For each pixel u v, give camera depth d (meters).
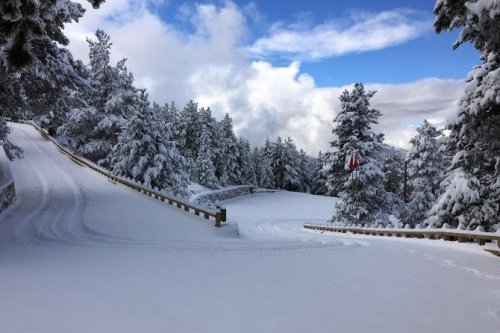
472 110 15.12
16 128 60.75
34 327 4.84
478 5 11.67
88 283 7.15
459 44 14.52
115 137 40.25
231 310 6.01
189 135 70.81
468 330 5.66
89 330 4.88
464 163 19.70
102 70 40.38
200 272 8.55
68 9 17.80
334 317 5.94
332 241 14.85
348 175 34.47
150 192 24.86
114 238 13.83
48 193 24.17
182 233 15.73
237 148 76.56
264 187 86.69
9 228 14.56
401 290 7.71
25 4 9.38
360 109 34.50
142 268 8.71
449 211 20.30
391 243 15.40
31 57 10.64
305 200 71.12
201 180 64.56
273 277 8.35
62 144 47.66
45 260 9.27
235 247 12.38
